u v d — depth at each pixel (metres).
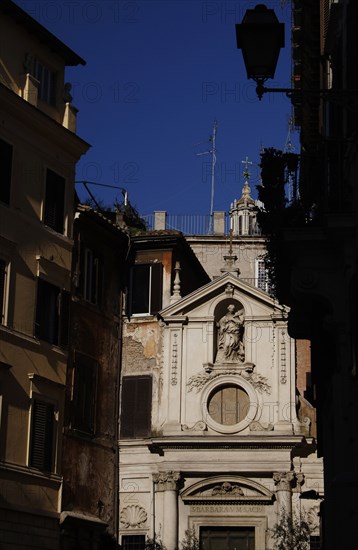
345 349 15.70
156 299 41.06
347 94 13.05
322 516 22.41
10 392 30.23
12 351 30.48
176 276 41.19
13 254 30.92
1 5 31.12
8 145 31.11
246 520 39.00
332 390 17.17
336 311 15.76
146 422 39.88
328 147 15.71
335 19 16.94
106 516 36.72
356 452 14.96
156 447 39.47
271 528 38.75
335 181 15.54
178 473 39.16
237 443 39.28
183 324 40.97
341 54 16.45
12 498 29.92
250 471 39.12
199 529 39.12
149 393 40.19
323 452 20.91
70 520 32.72
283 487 38.84
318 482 39.06
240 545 38.94
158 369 40.44
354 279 14.48
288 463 38.97
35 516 31.06
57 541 32.16
